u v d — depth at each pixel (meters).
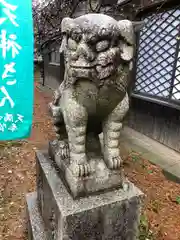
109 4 4.36
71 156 1.63
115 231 1.65
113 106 1.51
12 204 2.82
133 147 4.36
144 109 5.02
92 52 1.25
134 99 5.29
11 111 2.68
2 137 2.72
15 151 4.12
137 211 1.69
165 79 4.50
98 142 1.89
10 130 2.73
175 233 2.44
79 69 1.28
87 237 1.56
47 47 8.97
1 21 2.31
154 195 3.01
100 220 1.57
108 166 1.67
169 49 4.34
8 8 2.30
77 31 1.25
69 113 1.51
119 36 1.29
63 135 1.95
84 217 1.50
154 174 3.50
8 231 2.45
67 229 1.48
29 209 2.28
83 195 1.59
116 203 1.58
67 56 1.41
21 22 2.38
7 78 2.53
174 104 4.29
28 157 3.93
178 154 4.15
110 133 1.63
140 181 3.29
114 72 1.30
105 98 1.41
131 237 1.75
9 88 2.58
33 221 2.10
